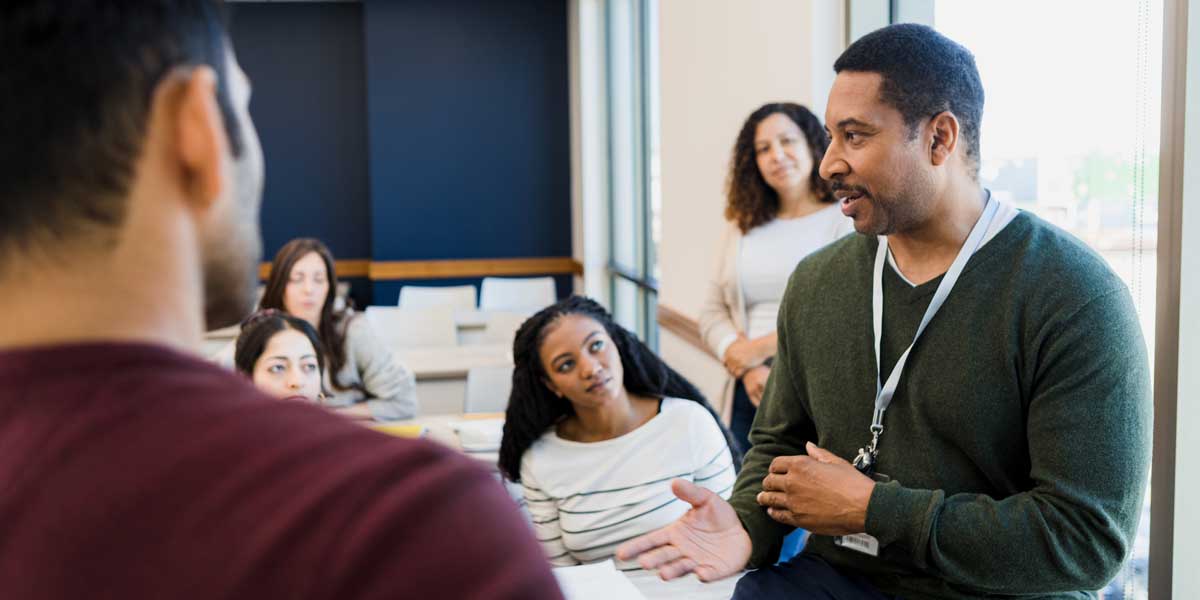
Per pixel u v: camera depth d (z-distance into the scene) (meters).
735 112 4.62
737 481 1.85
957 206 1.57
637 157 7.34
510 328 5.85
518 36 9.35
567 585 1.92
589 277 8.88
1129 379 1.47
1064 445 1.46
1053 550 1.46
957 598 1.57
